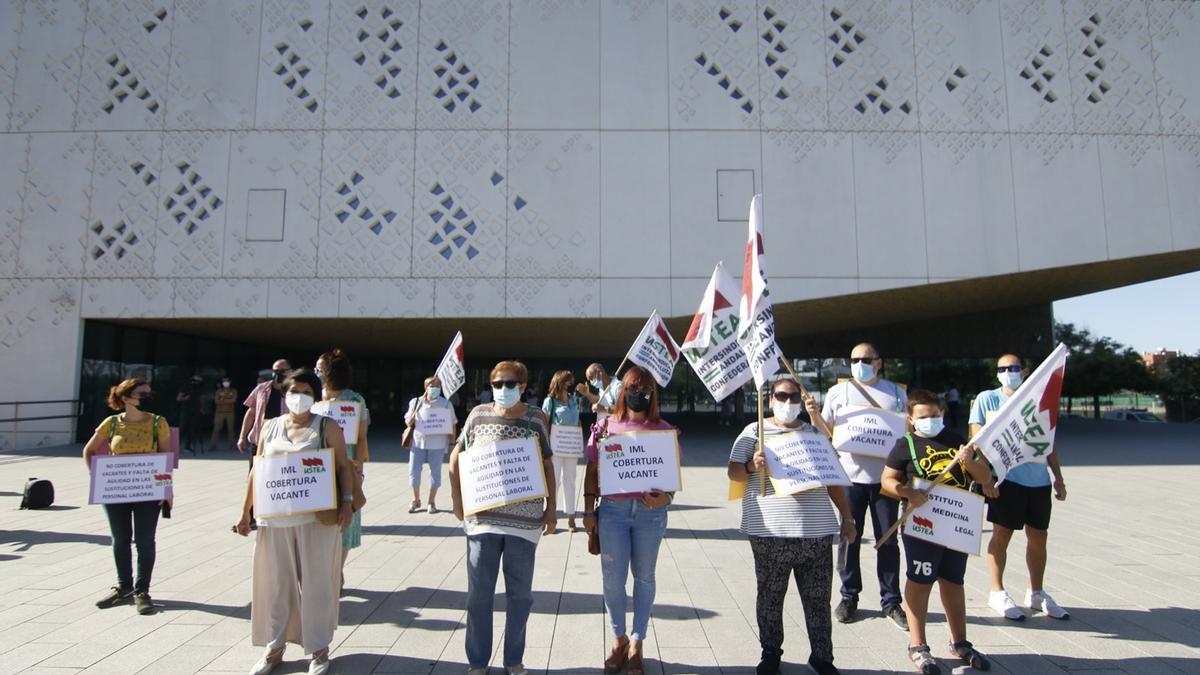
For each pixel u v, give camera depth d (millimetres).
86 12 16922
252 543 6980
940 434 4242
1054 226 16250
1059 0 16781
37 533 7340
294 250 16250
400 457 15336
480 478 3812
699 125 16625
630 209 16406
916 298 18359
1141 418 36188
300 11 16812
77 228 16453
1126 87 16578
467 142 16547
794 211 16391
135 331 18109
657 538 4008
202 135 16562
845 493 3992
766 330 4355
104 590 5398
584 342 22672
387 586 5562
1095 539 7145
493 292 16203
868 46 16766
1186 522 7996
